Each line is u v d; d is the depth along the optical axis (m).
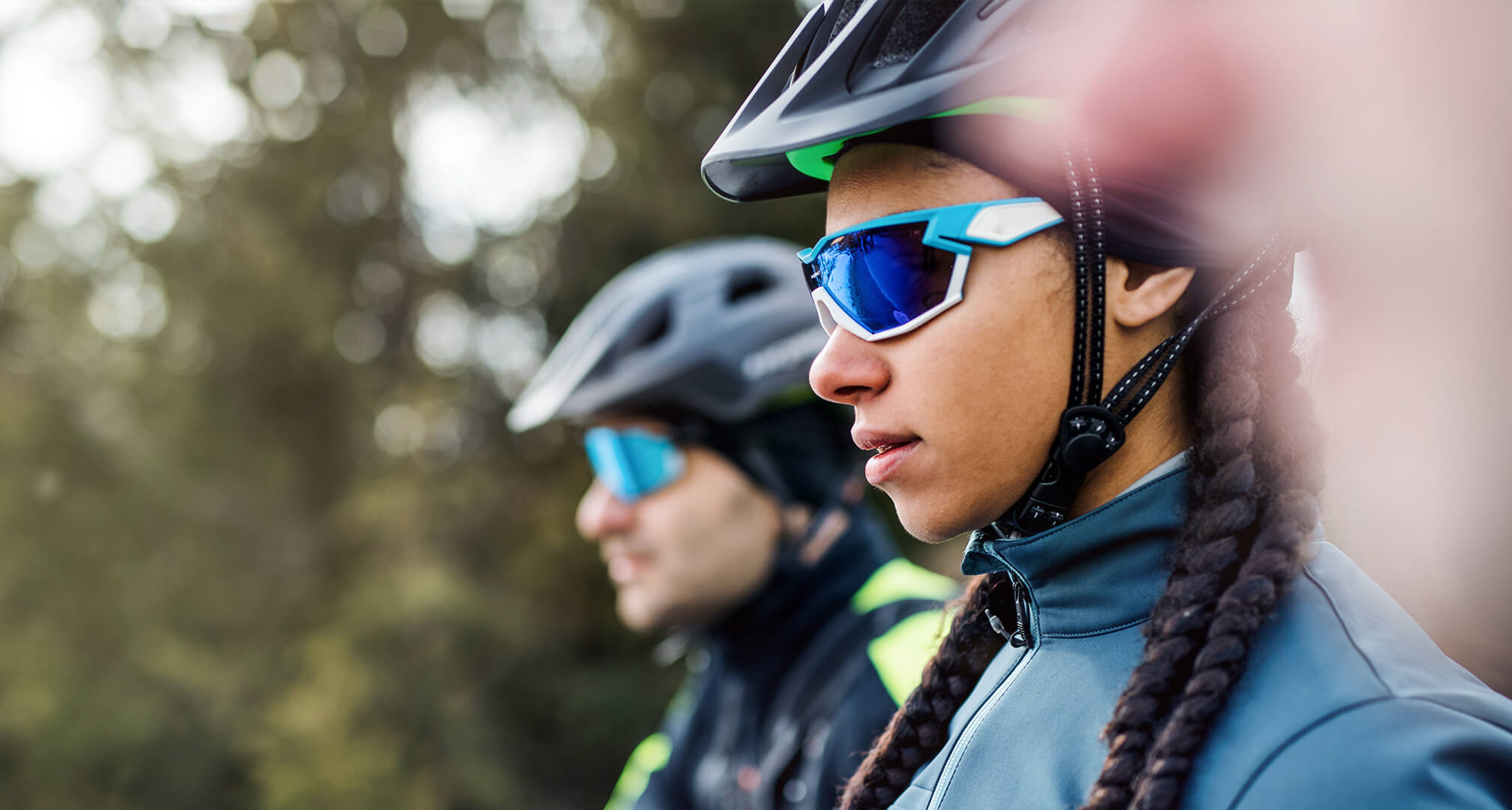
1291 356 0.70
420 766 5.02
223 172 6.05
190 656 5.57
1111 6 0.67
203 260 5.84
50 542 5.61
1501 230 0.76
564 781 5.70
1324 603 0.63
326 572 6.05
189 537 5.92
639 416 1.93
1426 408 0.82
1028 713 0.72
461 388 6.00
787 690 1.77
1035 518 0.71
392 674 5.18
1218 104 0.68
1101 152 0.67
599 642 6.03
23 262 5.86
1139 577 0.70
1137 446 0.71
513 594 5.77
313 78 6.20
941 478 0.69
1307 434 0.68
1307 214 0.72
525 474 6.10
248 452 5.97
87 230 5.91
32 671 5.36
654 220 5.82
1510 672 0.80
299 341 5.89
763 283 2.09
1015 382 0.68
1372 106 0.73
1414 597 0.85
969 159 0.69
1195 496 0.68
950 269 0.68
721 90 5.92
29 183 5.84
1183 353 0.71
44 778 5.27
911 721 0.85
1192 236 0.67
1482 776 0.54
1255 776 0.57
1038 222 0.67
